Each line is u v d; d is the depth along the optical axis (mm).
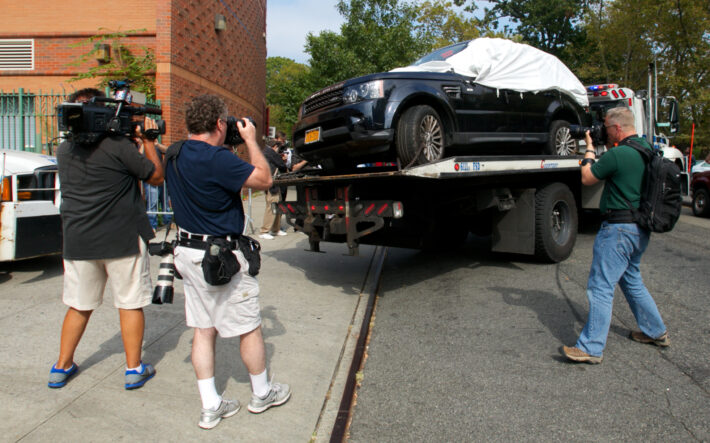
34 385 3209
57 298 4934
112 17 10242
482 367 3633
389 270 6711
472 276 6078
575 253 6992
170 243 3084
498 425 2877
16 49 10477
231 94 13461
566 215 6527
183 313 4602
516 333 4234
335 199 5219
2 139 9086
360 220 5008
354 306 5141
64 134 2953
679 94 20141
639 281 3771
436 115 5352
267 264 6895
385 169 5457
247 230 9031
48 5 10320
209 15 11555
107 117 2969
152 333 4121
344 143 5156
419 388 3363
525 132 6543
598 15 22312
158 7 9617
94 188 2998
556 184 6375
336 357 3871
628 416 2924
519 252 6176
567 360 3688
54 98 9000
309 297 5398
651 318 3758
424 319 4707
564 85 7211
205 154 2646
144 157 3123
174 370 3496
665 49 20734
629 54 21438
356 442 2760
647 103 10461
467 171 4953
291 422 2918
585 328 3619
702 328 4176
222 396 3160
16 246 5281
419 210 5523
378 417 3018
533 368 3580
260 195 15711
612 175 3590
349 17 18547
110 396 3117
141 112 3176
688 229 9148
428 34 20594
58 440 2648
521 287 5492
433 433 2826
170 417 2916
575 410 3006
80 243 3041
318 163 6109
